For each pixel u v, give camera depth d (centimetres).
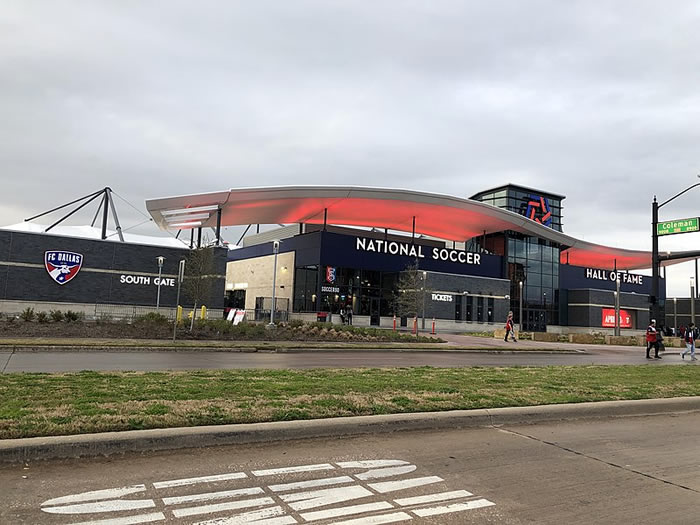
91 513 406
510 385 1060
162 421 626
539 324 6094
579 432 757
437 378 1120
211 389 856
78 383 877
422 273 4488
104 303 3512
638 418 888
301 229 5681
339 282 4681
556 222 7212
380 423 704
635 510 456
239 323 2644
